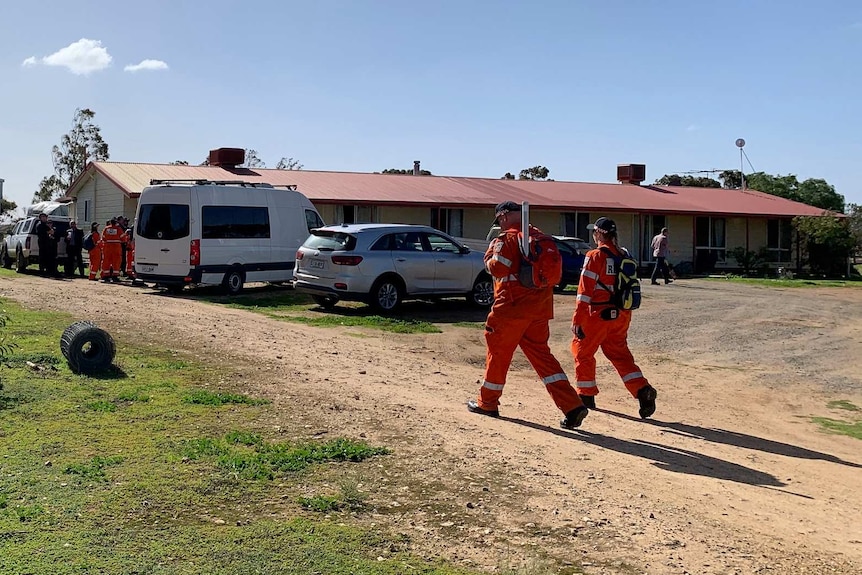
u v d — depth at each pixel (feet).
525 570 14.58
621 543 16.46
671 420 29.55
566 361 42.11
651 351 45.42
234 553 14.51
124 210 87.97
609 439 25.13
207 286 68.64
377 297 53.26
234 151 103.19
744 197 138.72
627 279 28.35
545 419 26.84
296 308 55.31
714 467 23.11
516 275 25.39
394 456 20.85
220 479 18.13
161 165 97.71
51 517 15.48
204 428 21.98
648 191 132.36
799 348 47.70
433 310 57.11
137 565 13.78
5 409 22.48
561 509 18.07
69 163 163.63
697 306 64.95
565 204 111.24
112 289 60.85
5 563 13.46
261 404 24.97
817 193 186.91
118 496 16.78
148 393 25.35
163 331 37.81
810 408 34.19
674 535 17.11
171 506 16.48
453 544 15.79
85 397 24.32
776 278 115.85
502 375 26.30
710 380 38.60
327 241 53.88
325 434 22.26
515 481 19.67
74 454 19.17
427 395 28.91
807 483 22.57
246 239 63.52
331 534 15.70
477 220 110.52
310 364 32.55
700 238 126.31
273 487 18.03
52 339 33.32
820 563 16.39
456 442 22.58
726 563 15.90
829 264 126.31
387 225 55.47
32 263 93.04
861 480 23.48
